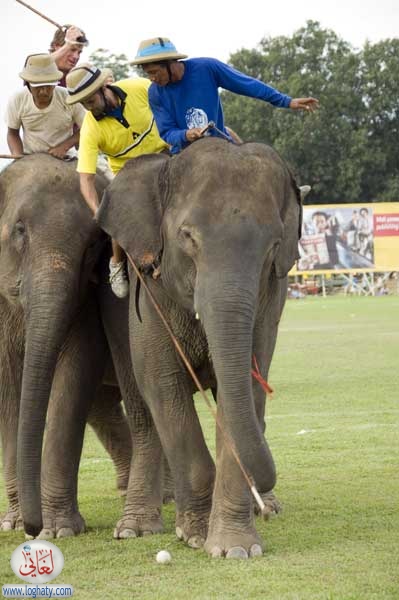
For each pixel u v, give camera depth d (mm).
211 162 8828
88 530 10602
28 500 9695
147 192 9359
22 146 12141
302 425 16141
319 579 8016
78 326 10812
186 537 9531
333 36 78688
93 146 10477
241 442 8250
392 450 13898
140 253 9266
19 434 9867
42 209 10352
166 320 9438
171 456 9594
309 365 24906
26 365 10008
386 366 24266
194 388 9781
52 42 13211
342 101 74750
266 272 8828
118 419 12703
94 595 7887
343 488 11711
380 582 7867
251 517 9133
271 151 9125
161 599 7680
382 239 64312
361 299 60219
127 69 70375
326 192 75375
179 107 10180
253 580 8055
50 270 10141
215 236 8562
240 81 10352
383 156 75000
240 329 8359
